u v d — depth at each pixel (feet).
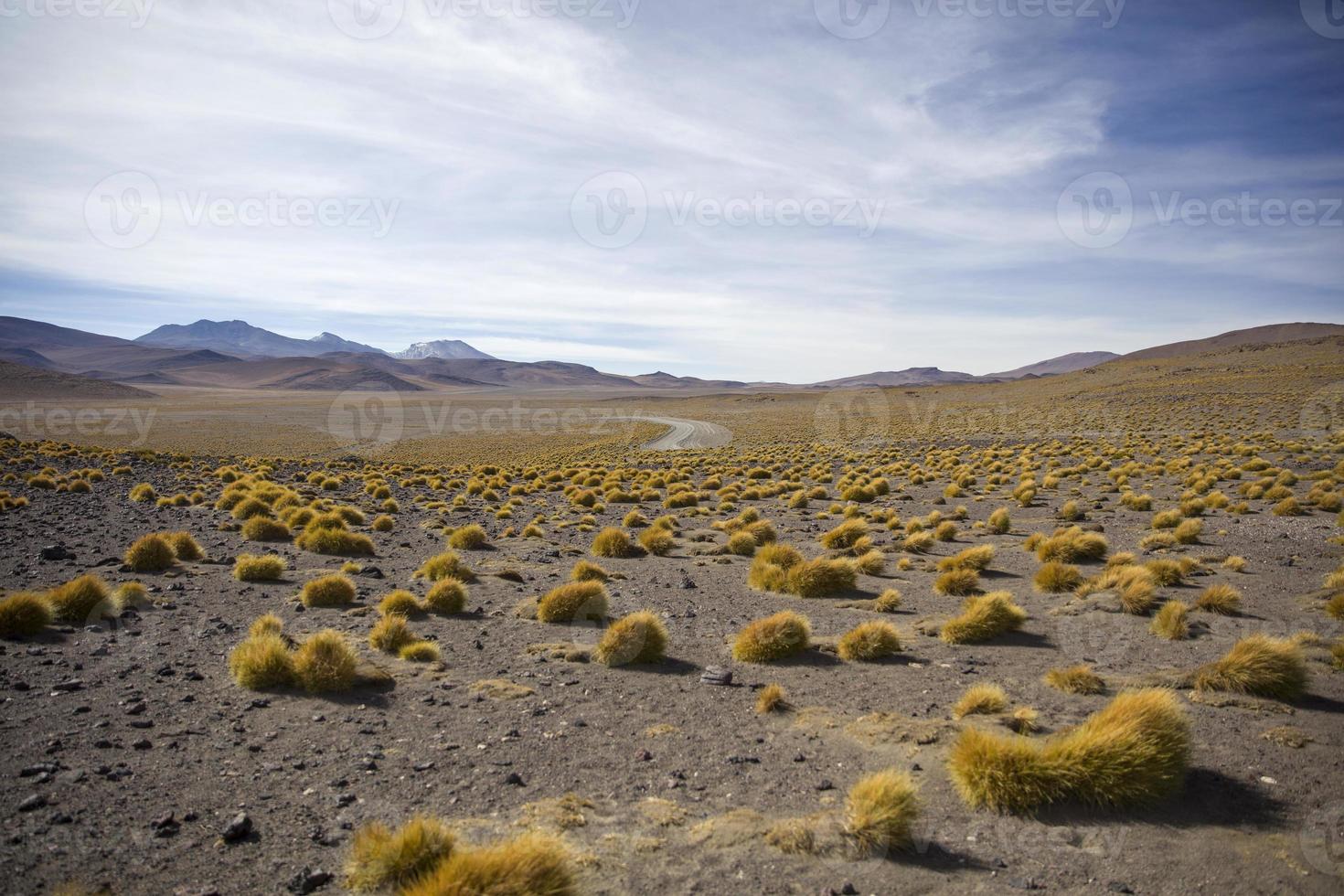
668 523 80.94
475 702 27.86
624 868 16.83
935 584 48.67
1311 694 27.71
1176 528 67.05
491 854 15.03
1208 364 469.98
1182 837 18.17
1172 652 33.58
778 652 34.06
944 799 20.42
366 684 29.35
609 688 29.94
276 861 16.70
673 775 21.81
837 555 63.00
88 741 22.65
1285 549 57.47
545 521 86.94
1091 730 20.94
